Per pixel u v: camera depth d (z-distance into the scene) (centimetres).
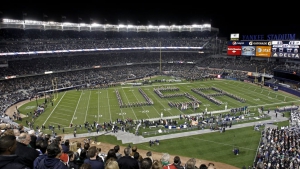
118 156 1113
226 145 3681
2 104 5834
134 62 10888
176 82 8819
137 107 5772
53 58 9169
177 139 3906
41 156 689
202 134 4088
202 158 3288
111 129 4388
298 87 7256
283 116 5025
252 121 4712
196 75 9681
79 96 6931
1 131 1070
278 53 8775
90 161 824
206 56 11656
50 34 10050
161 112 5359
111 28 10912
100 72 9694
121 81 9119
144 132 4181
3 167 500
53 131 4241
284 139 3444
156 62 11194
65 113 5375
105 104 6062
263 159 2942
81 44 9831
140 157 1062
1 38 8144
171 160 3197
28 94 6812
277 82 8125
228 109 5522
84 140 3766
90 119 4962
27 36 9231
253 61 10088
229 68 10144
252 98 6531
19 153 701
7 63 7344
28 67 8088
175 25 11950
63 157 963
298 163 2630
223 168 3017
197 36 12762
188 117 4875
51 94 7169
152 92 7288
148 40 11788
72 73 9088
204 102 6119
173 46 11662
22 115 5238
